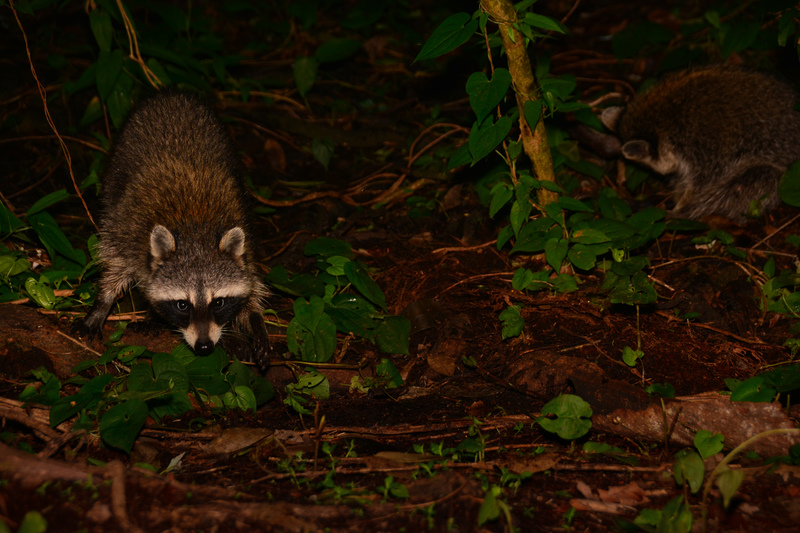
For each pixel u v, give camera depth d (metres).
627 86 8.41
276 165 7.55
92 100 7.38
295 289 5.02
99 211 6.22
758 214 6.21
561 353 4.58
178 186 4.99
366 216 6.59
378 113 8.33
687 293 5.09
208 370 4.41
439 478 3.17
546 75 6.65
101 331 4.76
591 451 3.63
